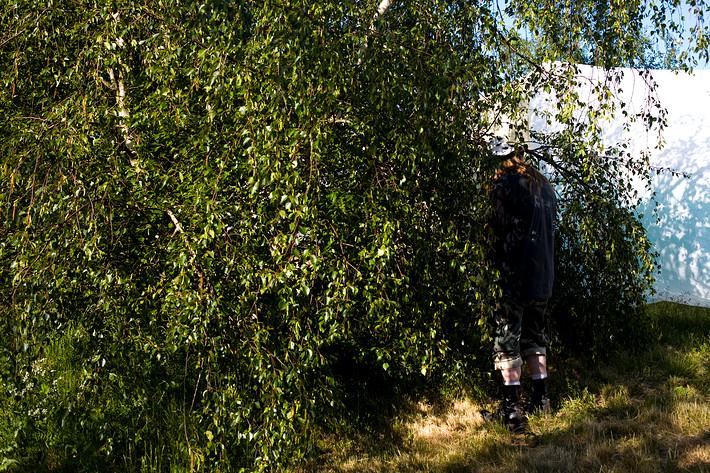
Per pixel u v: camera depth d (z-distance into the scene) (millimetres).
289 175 2369
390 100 2551
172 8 2617
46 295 2377
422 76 2609
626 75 6375
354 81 2773
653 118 3934
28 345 2406
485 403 3947
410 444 3473
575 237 4148
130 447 3207
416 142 2670
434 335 3023
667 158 6172
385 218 2652
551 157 4172
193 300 2363
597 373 4184
